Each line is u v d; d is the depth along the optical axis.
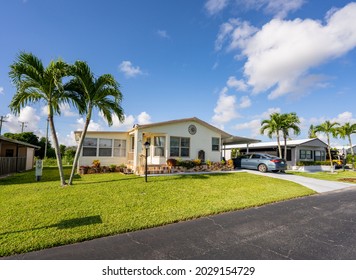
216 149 16.42
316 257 3.26
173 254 3.30
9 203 5.91
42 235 3.80
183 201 6.52
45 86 8.62
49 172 14.49
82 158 14.80
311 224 4.78
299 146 23.67
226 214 5.50
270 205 6.52
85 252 3.32
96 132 15.23
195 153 15.40
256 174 13.01
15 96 8.59
